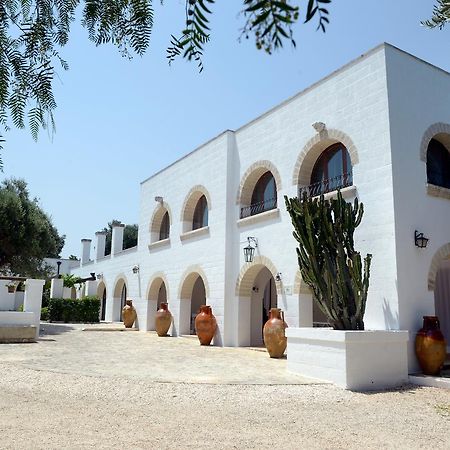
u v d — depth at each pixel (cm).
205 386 828
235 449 496
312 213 1018
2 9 252
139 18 254
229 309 1588
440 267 1439
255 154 1571
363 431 591
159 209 2234
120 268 2833
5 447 464
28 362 1046
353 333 893
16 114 256
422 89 1188
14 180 2259
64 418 593
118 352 1326
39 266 2269
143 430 555
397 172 1082
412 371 1014
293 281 1326
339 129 1233
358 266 969
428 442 554
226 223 1636
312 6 132
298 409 704
